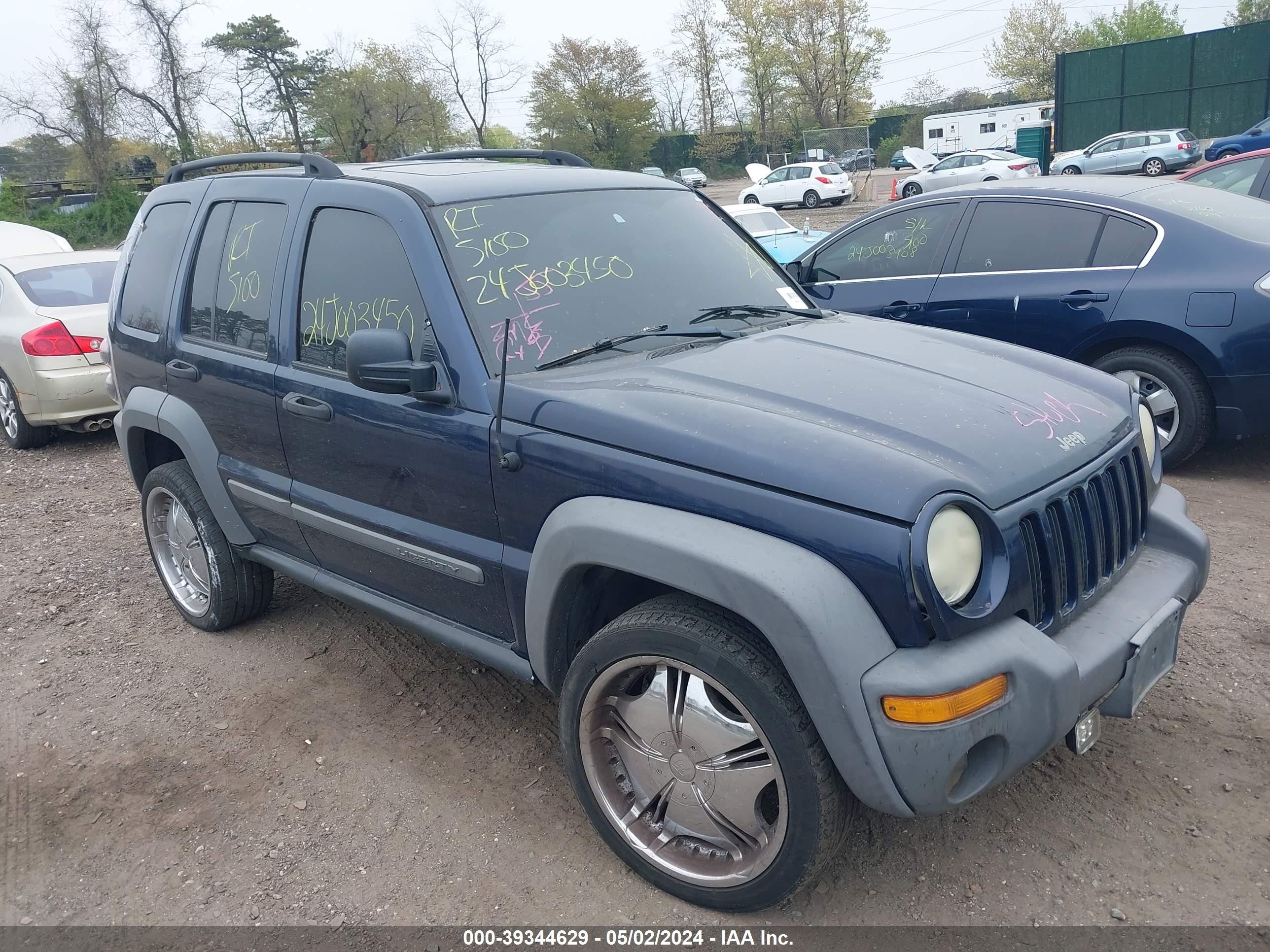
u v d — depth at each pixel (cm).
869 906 261
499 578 288
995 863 274
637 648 250
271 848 300
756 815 246
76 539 591
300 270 348
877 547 213
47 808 327
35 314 786
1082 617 257
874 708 214
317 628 450
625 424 252
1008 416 260
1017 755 227
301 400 339
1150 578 278
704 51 6950
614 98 5912
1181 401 546
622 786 275
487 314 296
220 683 404
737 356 296
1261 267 513
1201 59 3403
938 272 618
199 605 451
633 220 355
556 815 307
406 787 326
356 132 4984
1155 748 318
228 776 339
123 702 394
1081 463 258
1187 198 576
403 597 338
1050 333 578
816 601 214
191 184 425
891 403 259
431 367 288
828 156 4666
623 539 241
